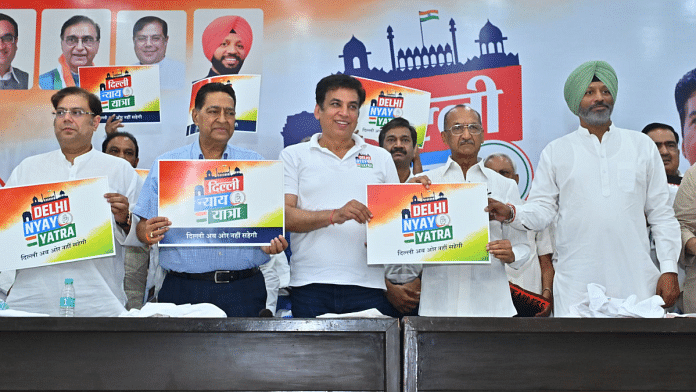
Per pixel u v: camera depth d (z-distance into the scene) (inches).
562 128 164.2
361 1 168.2
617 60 165.8
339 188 121.8
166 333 85.4
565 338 86.2
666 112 164.1
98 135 163.8
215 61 167.3
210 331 84.8
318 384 84.9
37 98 165.9
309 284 118.5
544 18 167.2
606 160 129.3
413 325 85.0
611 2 167.3
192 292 114.3
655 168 129.0
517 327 85.3
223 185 107.6
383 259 109.1
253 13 168.1
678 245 123.3
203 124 123.3
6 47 166.7
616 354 86.1
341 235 119.4
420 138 163.6
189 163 107.5
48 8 167.8
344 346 85.5
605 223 126.2
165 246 109.1
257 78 166.4
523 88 165.5
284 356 85.3
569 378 85.4
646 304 96.0
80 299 115.6
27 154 164.4
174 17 167.9
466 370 85.0
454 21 167.8
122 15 167.8
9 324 84.2
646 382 85.8
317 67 167.3
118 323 84.8
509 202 130.4
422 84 166.1
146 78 165.2
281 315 146.2
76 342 85.0
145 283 147.1
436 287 125.9
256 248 116.8
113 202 106.0
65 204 104.3
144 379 84.6
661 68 165.2
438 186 111.1
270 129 165.6
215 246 109.8
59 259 103.2
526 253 124.6
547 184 132.0
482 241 109.8
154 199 116.1
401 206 110.5
